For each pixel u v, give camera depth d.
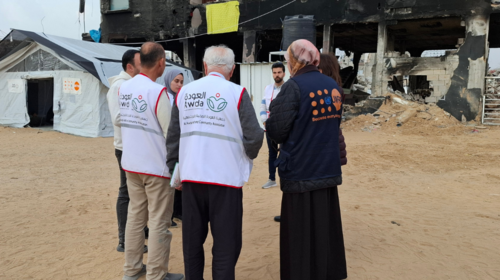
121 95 3.21
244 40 19.05
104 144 11.87
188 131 2.75
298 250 2.94
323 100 2.91
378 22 16.16
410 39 22.44
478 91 14.69
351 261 3.59
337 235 3.16
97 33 22.91
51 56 14.52
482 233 4.25
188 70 17.86
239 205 2.79
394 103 15.91
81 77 13.76
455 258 3.64
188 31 20.34
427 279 3.25
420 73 15.62
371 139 12.52
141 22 21.28
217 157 2.69
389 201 5.51
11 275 3.36
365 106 16.27
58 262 3.62
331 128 2.98
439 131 13.71
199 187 2.74
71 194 6.00
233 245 2.75
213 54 2.83
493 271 3.38
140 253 3.27
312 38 16.38
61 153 10.11
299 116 2.86
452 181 6.73
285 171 2.94
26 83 15.54
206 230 2.88
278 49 25.27
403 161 8.65
